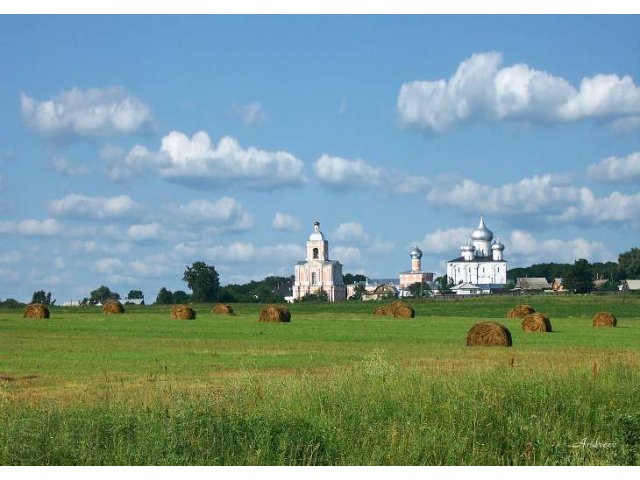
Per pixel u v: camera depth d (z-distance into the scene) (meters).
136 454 21.91
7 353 52.69
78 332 74.50
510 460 25.20
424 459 23.66
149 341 63.66
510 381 31.00
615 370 35.03
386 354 52.94
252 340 65.31
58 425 23.19
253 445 23.05
